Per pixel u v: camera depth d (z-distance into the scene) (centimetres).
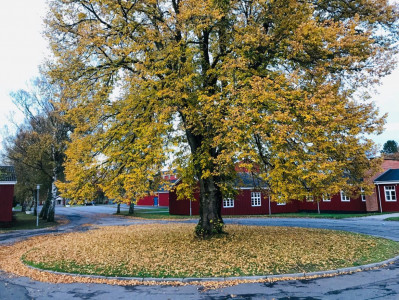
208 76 1369
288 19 1164
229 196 1605
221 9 1145
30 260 1189
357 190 1268
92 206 8450
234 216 3519
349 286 784
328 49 1110
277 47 1240
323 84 1069
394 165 3653
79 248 1412
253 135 1127
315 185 1046
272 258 1084
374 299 679
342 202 3650
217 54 1477
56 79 1323
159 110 1159
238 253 1167
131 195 1088
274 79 1096
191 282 862
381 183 3316
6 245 1698
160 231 1997
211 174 1266
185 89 1173
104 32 1236
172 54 1171
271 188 1128
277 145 949
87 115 1307
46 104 3259
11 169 3256
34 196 4278
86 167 1229
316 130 935
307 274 896
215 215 1505
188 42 1270
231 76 1172
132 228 2397
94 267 1036
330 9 1332
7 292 811
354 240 1447
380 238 1509
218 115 1067
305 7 1145
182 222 2936
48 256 1247
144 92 1212
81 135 1351
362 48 1109
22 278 958
